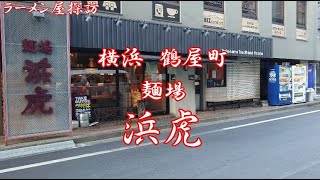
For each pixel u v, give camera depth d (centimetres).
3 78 888
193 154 764
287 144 852
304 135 976
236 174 602
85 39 1037
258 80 1920
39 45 934
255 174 600
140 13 1236
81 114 1160
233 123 1280
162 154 776
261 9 1834
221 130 1108
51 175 627
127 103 1333
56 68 967
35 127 934
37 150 852
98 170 652
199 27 1463
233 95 1772
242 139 932
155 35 1220
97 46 1064
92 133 1025
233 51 1520
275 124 1220
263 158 714
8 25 892
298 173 605
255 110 1616
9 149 849
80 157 777
